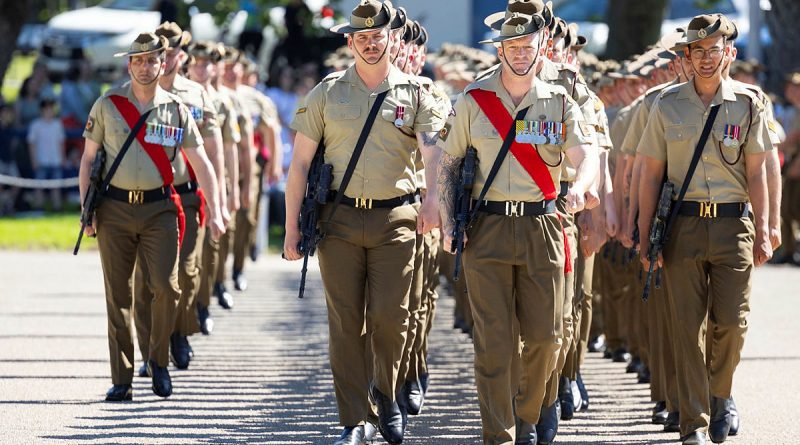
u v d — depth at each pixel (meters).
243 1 65.31
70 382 26.45
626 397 25.75
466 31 64.25
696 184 20.53
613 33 53.47
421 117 20.19
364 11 20.02
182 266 27.31
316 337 33.59
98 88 69.12
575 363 24.27
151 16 84.50
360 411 20.28
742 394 25.66
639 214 21.41
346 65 33.50
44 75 67.12
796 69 55.94
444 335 34.66
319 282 45.84
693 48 20.34
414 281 21.33
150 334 25.69
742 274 20.47
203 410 23.88
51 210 65.31
